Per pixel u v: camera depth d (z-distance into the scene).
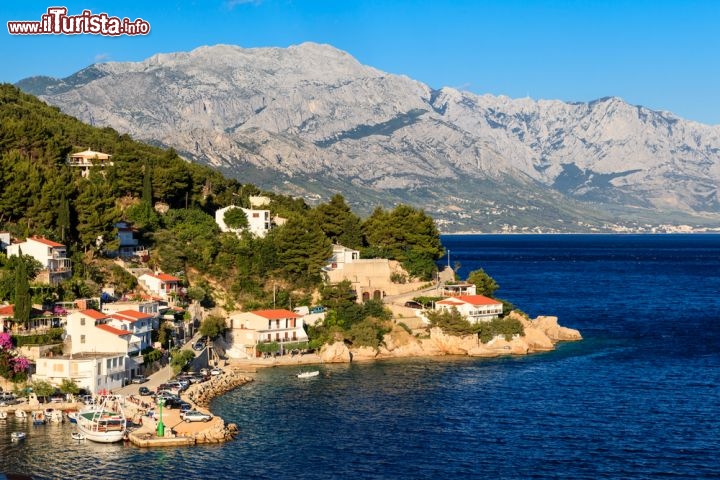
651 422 178.38
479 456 157.12
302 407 187.25
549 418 180.88
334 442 163.38
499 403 192.62
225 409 185.00
